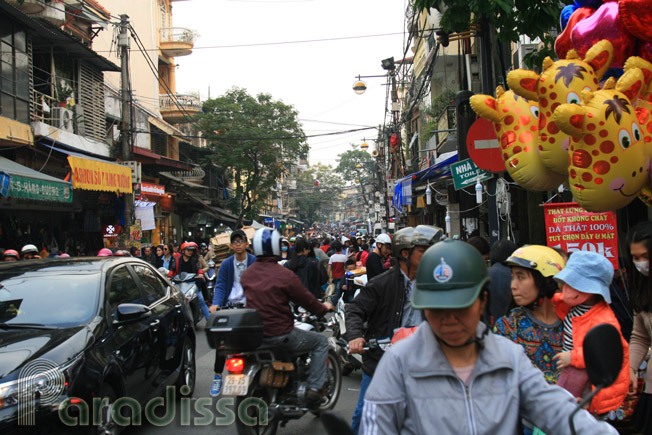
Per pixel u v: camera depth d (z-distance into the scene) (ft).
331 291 41.24
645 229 10.70
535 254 10.66
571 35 16.07
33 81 51.11
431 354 6.28
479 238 16.26
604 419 9.68
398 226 119.44
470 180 30.76
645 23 14.11
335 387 17.98
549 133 15.34
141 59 93.15
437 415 6.10
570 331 10.27
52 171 53.72
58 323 14.66
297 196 301.63
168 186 91.71
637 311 11.02
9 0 48.93
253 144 112.16
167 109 103.24
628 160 13.73
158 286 20.54
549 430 6.17
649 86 14.57
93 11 66.39
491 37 30.40
